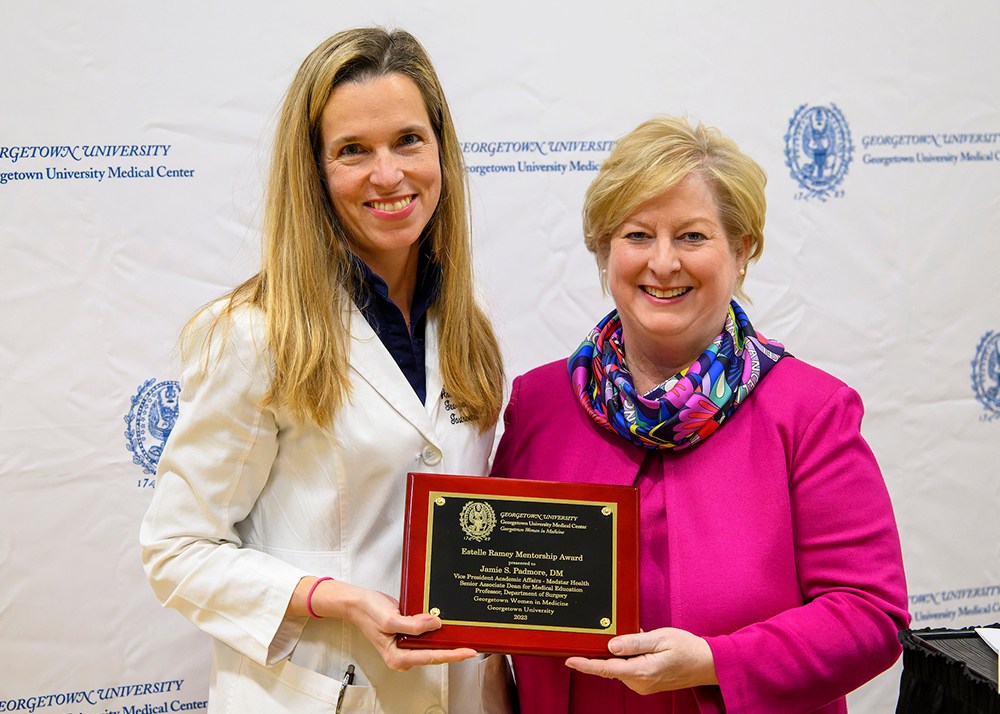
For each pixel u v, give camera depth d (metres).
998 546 1.94
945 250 1.91
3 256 1.52
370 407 1.11
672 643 1.00
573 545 1.04
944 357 1.92
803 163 1.83
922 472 1.92
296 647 1.11
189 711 1.66
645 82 1.75
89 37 1.53
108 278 1.57
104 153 1.55
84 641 1.60
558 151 1.73
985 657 0.94
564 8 1.71
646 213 1.08
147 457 1.61
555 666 1.15
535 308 1.76
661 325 1.10
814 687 1.01
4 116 1.51
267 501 1.15
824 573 1.07
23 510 1.56
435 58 1.67
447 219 1.21
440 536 1.04
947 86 1.88
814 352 1.86
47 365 1.55
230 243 1.61
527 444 1.26
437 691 1.13
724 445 1.12
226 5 1.58
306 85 1.08
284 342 1.05
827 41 1.82
